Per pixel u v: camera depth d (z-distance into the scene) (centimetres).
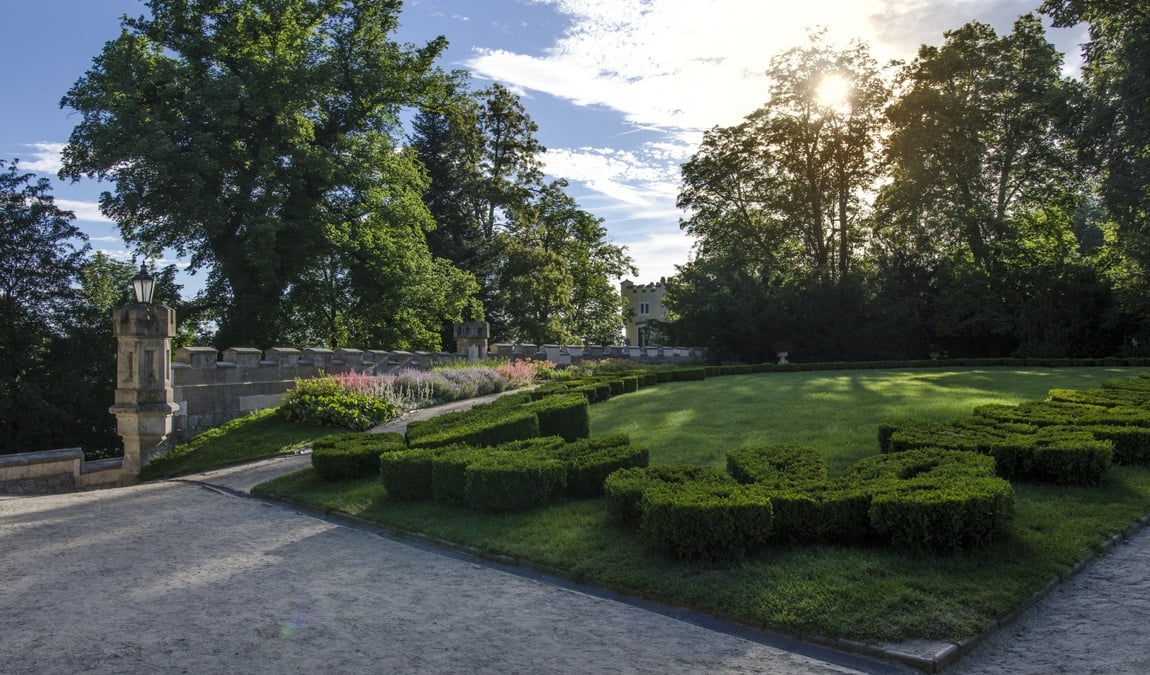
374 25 2850
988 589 443
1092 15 2528
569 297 4281
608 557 541
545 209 4597
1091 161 2508
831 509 529
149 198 2300
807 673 368
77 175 2381
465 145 4291
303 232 2580
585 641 414
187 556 607
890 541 521
